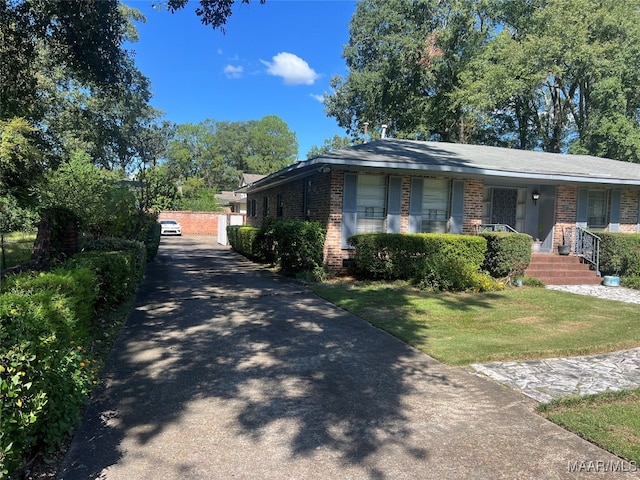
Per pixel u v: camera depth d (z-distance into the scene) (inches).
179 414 136.5
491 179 479.8
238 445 118.6
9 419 82.7
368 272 417.4
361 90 1221.1
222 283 401.1
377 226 445.1
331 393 154.7
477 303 317.7
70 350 120.4
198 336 222.4
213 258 654.5
